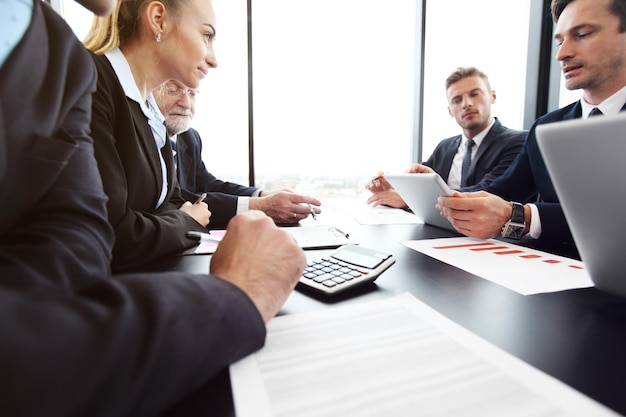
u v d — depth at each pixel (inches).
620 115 10.8
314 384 9.3
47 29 13.1
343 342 11.6
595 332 12.6
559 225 28.6
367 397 8.8
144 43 30.2
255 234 14.4
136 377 6.7
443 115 101.3
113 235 14.1
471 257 24.0
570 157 13.0
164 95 51.6
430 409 8.3
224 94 90.1
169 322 7.7
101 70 25.0
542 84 87.3
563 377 9.8
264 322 11.1
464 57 96.0
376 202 57.6
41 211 11.1
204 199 40.8
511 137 72.1
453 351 11.0
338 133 98.3
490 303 15.5
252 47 91.8
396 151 104.5
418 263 22.5
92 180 13.5
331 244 27.9
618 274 14.2
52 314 6.3
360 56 99.7
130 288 8.2
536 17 86.4
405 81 104.0
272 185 96.1
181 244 25.0
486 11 92.9
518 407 8.4
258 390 9.0
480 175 75.1
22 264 8.6
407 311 14.2
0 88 9.7
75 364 6.0
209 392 9.2
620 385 9.4
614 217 12.7
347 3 97.7
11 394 5.4
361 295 16.6
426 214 38.1
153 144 29.7
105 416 6.3
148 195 28.0
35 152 10.5
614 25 38.1
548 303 15.5
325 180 97.8
